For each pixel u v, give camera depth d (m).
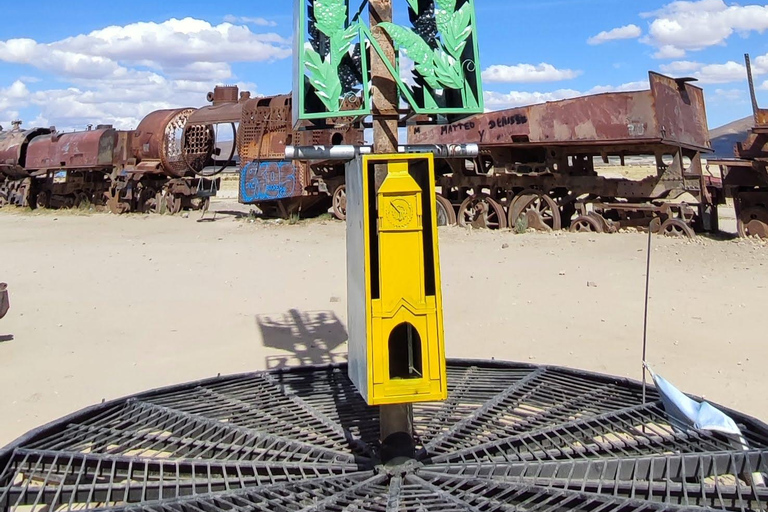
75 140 22.61
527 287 8.65
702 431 3.20
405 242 2.52
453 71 2.77
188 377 5.20
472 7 2.81
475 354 5.71
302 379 4.27
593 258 10.71
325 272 9.98
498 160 14.58
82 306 7.93
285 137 17.08
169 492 2.88
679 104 12.68
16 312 7.62
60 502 2.85
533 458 3.04
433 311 2.53
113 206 22.06
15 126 26.39
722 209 21.72
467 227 15.23
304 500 2.66
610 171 39.16
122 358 5.77
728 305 7.42
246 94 20.81
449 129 15.27
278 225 16.92
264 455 3.13
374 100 2.76
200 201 22.53
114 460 2.96
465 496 2.63
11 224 19.11
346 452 3.17
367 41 2.75
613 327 6.60
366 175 2.51
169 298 8.38
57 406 4.55
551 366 4.31
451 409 3.78
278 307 7.78
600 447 3.15
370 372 2.51
